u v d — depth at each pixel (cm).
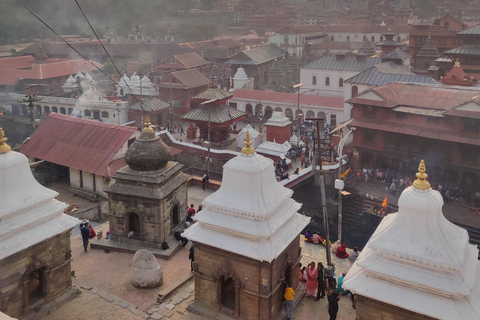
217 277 2311
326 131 7244
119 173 3244
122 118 8031
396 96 5738
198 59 11750
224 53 13088
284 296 2372
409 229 1936
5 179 2239
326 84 9056
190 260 3070
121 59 13512
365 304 1994
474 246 2056
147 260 2698
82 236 3191
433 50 9900
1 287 2145
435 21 11575
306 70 9200
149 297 2614
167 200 3212
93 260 3091
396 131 5566
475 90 5434
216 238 2275
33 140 5300
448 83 7188
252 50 11800
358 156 6034
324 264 2912
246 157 2311
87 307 2391
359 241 4975
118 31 18450
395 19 17338
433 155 5506
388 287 1927
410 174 5706
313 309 2458
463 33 8200
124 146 4934
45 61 11875
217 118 6675
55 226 2341
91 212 4362
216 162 6069
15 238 2188
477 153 5194
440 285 1823
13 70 11069
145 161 3166
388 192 5472
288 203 2447
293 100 8181
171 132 7806
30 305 2278
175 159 6512
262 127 7881
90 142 4988
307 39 14988
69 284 2480
